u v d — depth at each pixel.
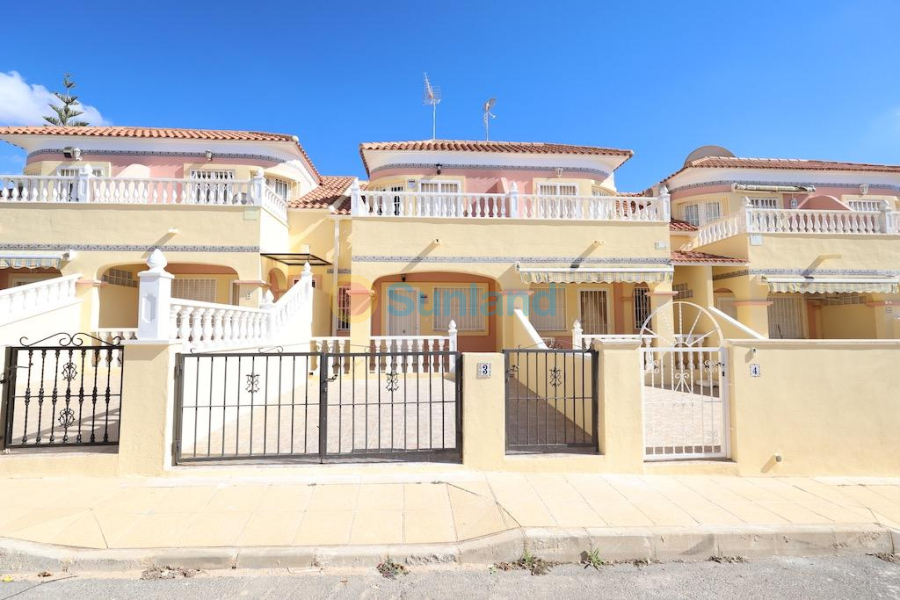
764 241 17.30
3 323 10.96
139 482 6.16
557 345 18.55
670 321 16.06
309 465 6.64
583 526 5.09
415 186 19.00
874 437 7.18
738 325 14.70
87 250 14.41
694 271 18.33
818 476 7.00
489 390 6.84
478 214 15.80
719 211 21.41
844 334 19.41
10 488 5.89
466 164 19.41
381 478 6.43
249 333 10.77
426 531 5.02
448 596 4.14
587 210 16.58
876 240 17.50
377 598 4.08
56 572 4.38
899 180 21.72
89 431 7.75
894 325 17.59
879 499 6.08
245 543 4.71
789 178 21.39
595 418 7.14
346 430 8.89
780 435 7.07
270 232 16.27
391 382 7.13
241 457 6.70
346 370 15.02
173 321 7.66
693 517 5.39
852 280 16.81
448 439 8.31
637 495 6.03
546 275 15.41
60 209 14.43
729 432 7.20
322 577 4.38
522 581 4.40
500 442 6.79
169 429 6.52
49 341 12.35
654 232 16.22
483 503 5.69
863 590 4.32
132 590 4.13
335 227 18.02
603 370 6.99
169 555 4.49
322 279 18.64
